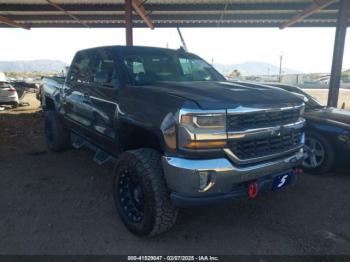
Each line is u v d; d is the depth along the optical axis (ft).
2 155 20.07
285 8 34.73
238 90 10.41
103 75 12.39
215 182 8.80
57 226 11.19
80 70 15.80
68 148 20.39
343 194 14.26
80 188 14.66
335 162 16.33
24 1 35.29
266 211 12.59
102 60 13.87
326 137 16.28
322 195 14.15
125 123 11.03
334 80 29.09
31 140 24.44
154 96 10.09
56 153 20.38
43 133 27.09
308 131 16.88
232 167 8.94
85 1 34.42
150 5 34.99
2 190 14.37
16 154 20.33
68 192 14.20
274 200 13.58
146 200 9.71
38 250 9.72
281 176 10.50
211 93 9.77
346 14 27.84
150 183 9.53
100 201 13.29
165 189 9.58
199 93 9.77
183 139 8.73
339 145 15.89
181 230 11.03
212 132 8.73
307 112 18.25
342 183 15.60
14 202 13.12
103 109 12.71
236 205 13.06
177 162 8.84
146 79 12.40
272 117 9.96
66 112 17.46
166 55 14.26
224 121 8.84
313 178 16.31
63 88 17.76
